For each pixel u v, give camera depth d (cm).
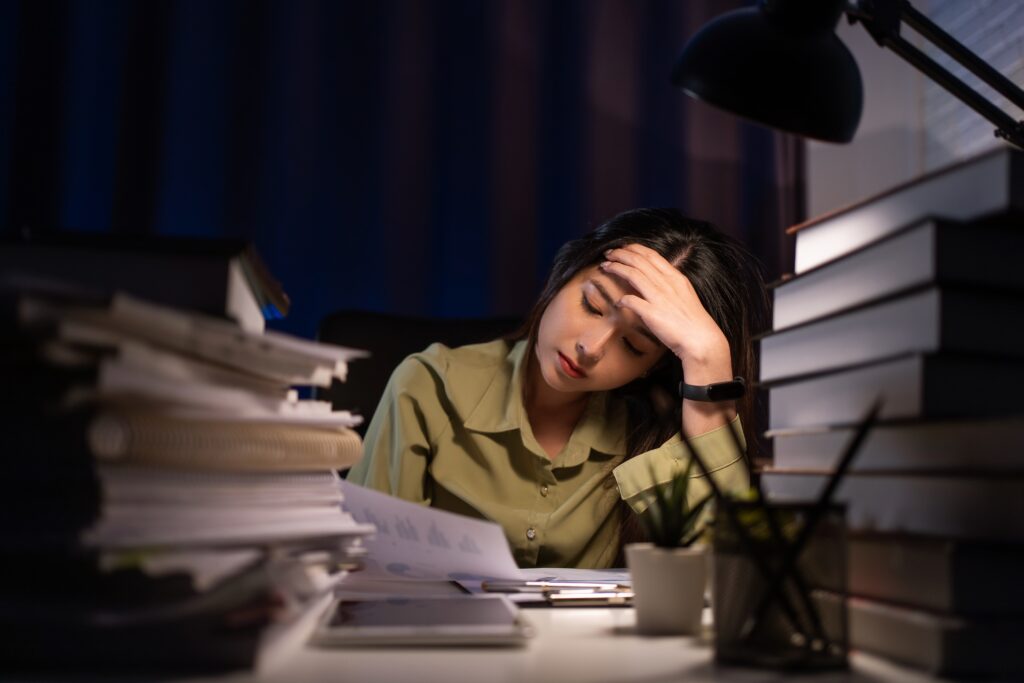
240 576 44
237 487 50
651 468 62
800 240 67
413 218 257
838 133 116
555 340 135
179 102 242
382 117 256
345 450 65
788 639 48
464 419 146
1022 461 45
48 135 233
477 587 77
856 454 52
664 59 277
